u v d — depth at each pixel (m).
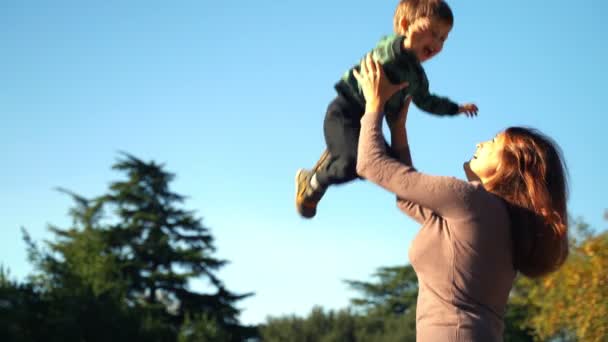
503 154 3.06
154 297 40.47
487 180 3.12
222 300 41.53
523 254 2.89
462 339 2.72
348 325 45.75
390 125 3.73
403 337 43.28
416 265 2.92
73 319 27.80
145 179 42.31
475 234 2.81
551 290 18.89
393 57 3.34
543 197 2.93
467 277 2.79
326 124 3.57
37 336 27.11
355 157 3.41
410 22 3.54
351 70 3.54
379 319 46.28
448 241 2.83
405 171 2.91
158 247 40.22
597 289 17.38
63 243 40.34
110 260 37.78
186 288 40.50
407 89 3.54
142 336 30.89
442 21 3.49
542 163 2.99
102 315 29.41
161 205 42.28
